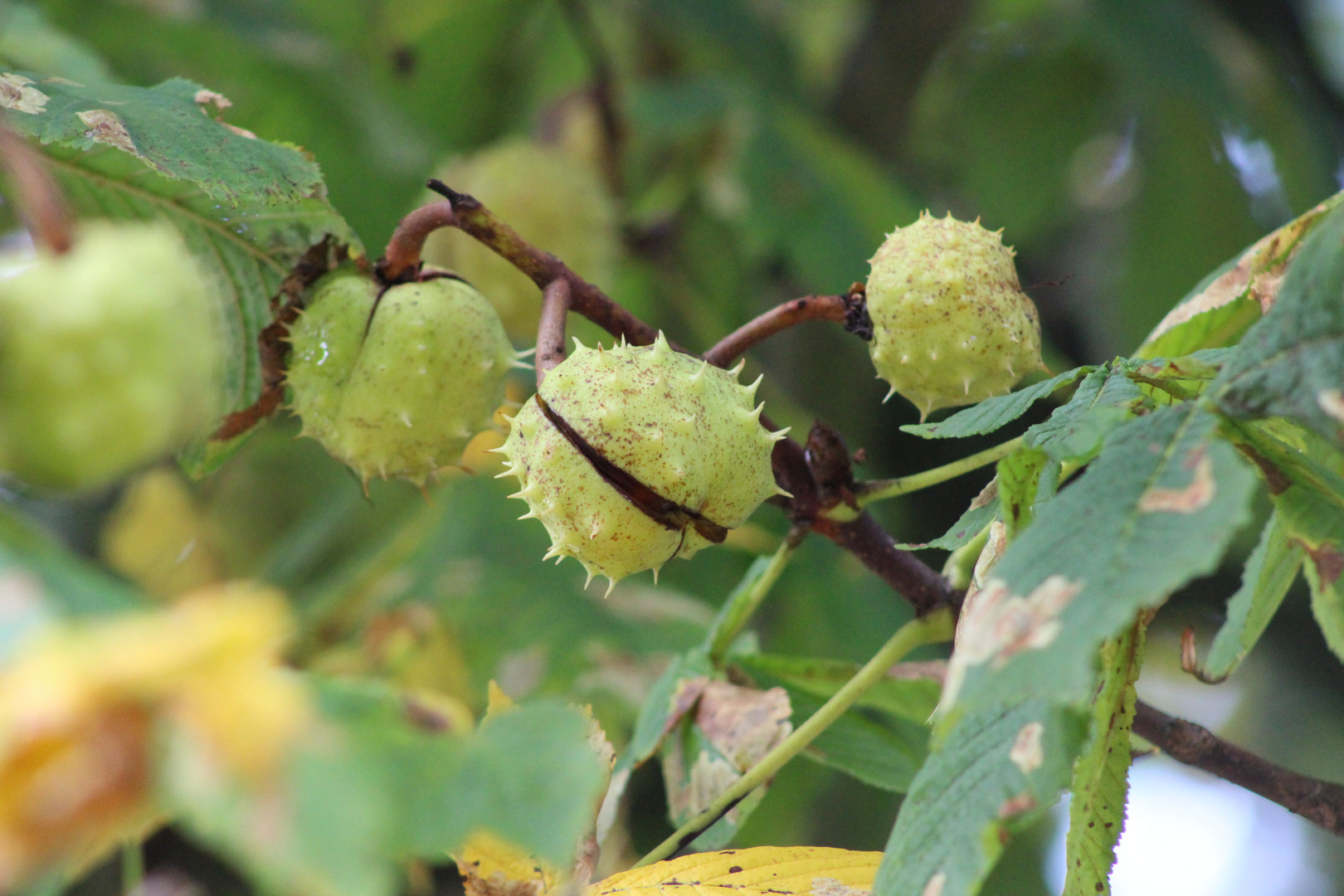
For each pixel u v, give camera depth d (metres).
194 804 0.66
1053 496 0.97
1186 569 0.92
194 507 1.43
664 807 1.30
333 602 1.26
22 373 0.90
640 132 1.47
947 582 1.03
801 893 1.00
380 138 1.45
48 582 0.75
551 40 1.79
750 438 1.00
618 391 0.99
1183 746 1.02
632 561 1.00
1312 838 2.05
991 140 1.81
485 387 1.04
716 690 1.07
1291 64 1.77
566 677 1.23
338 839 0.67
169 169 1.02
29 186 0.91
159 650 0.66
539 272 1.02
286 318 1.04
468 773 0.85
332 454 1.04
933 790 0.96
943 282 1.02
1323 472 0.96
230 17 1.41
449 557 1.26
